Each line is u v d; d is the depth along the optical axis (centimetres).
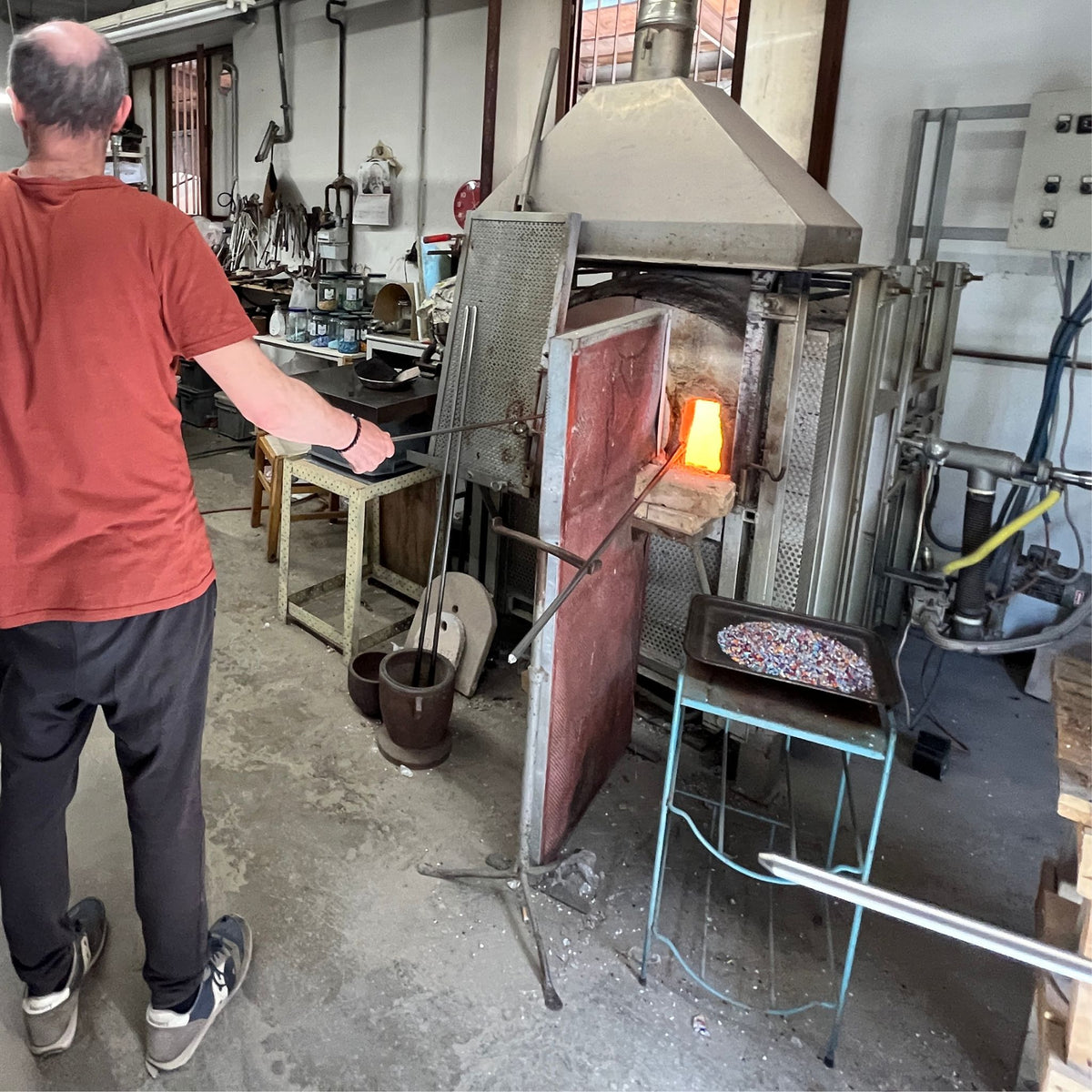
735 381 206
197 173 630
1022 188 263
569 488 163
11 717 124
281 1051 148
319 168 520
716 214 197
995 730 264
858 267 192
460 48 427
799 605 212
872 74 307
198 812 137
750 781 219
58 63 108
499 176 421
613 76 372
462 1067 147
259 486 377
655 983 166
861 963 174
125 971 162
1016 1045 158
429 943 171
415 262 463
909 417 260
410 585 318
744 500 210
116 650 120
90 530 115
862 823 216
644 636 250
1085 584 279
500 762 231
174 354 121
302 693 257
